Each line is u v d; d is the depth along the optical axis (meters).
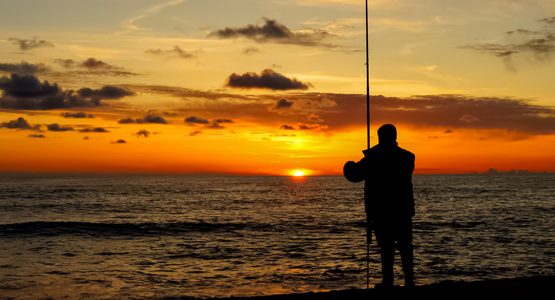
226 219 34.69
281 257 16.83
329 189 108.00
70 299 10.81
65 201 59.69
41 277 13.45
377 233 6.05
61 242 22.50
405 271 6.07
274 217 35.91
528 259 16.20
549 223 29.66
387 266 6.07
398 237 6.00
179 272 14.15
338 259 16.16
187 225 30.02
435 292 5.82
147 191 93.56
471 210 41.59
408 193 5.99
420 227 27.56
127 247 20.45
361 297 5.73
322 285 12.12
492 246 19.39
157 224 30.53
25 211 44.16
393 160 5.97
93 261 16.47
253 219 34.38
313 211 42.06
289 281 12.67
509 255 17.05
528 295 5.68
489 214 37.12
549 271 14.16
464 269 14.41
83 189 102.69
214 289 11.77
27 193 81.19
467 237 22.66
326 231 26.09
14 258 17.28
